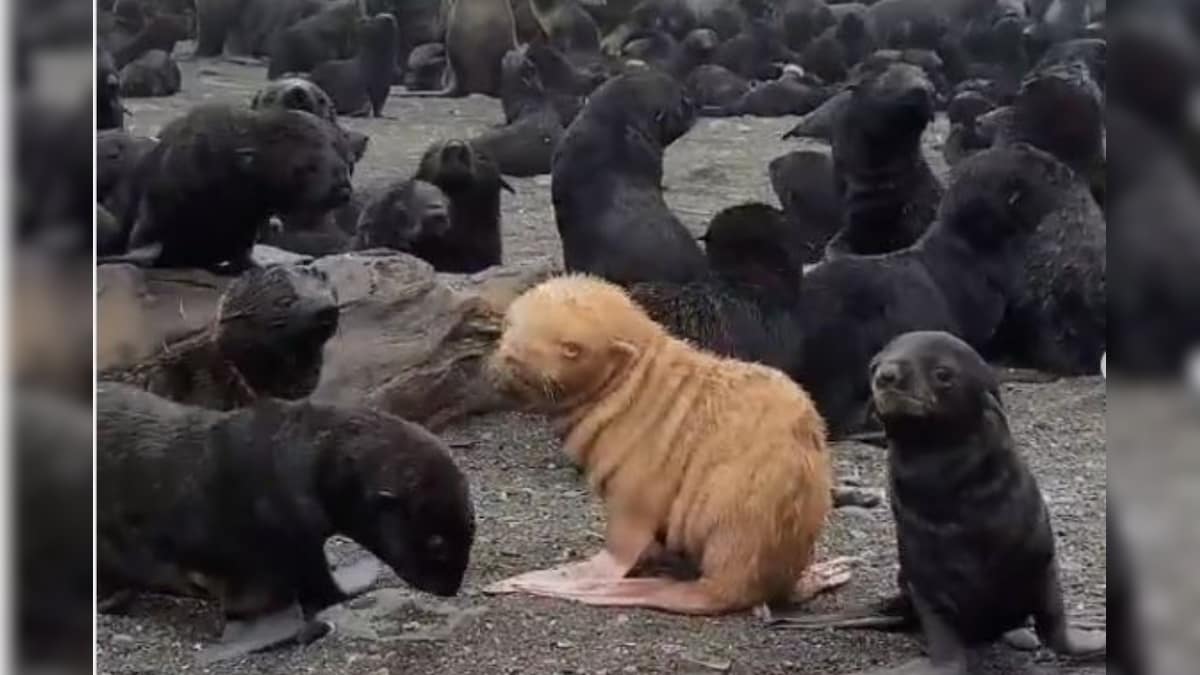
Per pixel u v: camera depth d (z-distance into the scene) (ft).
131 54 60.13
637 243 22.03
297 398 15.42
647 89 23.09
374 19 55.83
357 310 19.92
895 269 21.57
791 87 55.88
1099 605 13.55
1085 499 17.33
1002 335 23.84
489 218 27.14
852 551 15.71
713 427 14.01
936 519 11.88
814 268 21.81
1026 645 12.72
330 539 15.60
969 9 64.34
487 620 13.61
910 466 11.91
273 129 21.38
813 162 29.81
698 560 14.17
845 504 17.25
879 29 64.54
